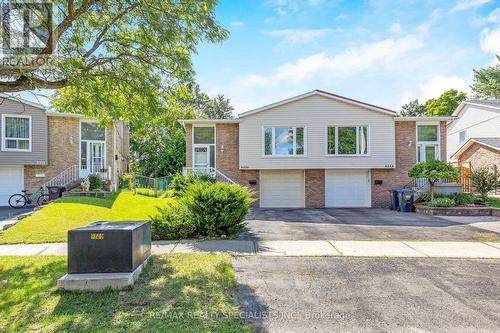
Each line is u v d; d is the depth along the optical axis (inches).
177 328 138.1
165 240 314.0
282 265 231.1
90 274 185.2
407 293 180.7
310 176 706.2
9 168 711.7
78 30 291.4
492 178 637.9
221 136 701.3
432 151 697.0
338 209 657.6
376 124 681.6
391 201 643.5
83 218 404.8
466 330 139.8
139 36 298.7
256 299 171.5
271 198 710.5
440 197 582.9
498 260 246.4
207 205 327.6
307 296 176.1
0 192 703.1
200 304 162.9
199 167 705.6
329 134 684.7
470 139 794.8
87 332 134.6
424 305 165.2
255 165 682.2
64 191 663.1
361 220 477.4
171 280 195.3
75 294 174.7
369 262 239.8
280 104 682.2
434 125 698.2
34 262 233.9
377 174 698.8
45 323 142.6
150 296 171.8
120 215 449.4
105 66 301.7
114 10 282.0
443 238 331.3
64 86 268.1
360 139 682.2
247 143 685.3
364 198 703.1
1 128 687.7
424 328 141.6
